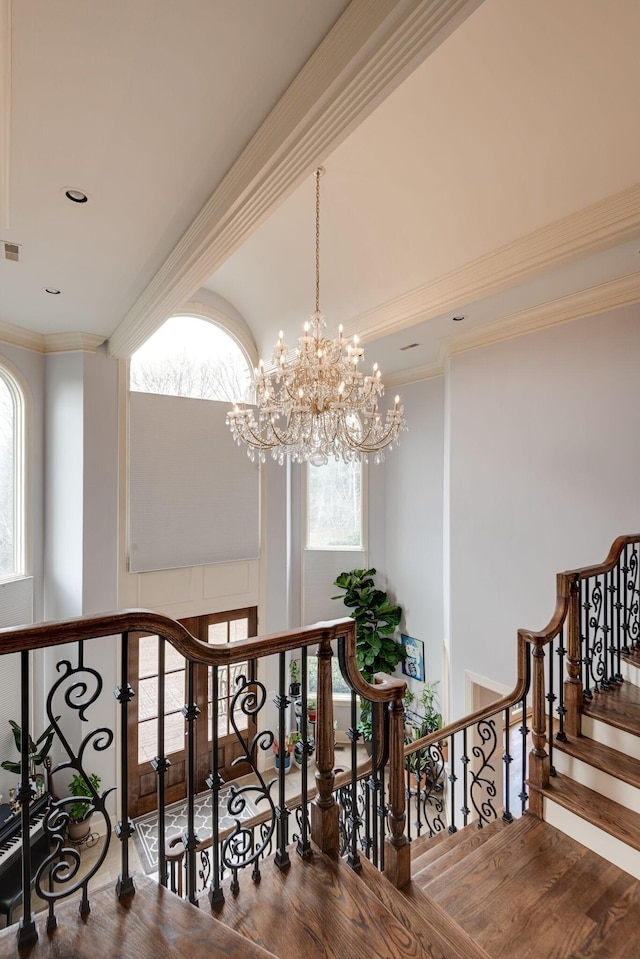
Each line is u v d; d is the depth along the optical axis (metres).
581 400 4.08
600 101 2.19
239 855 1.56
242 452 6.01
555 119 2.35
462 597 5.02
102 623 1.28
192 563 5.62
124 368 5.20
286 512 6.40
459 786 4.93
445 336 5.20
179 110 1.96
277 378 3.38
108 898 1.34
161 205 2.62
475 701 4.95
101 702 4.98
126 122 2.02
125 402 5.20
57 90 1.84
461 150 2.72
